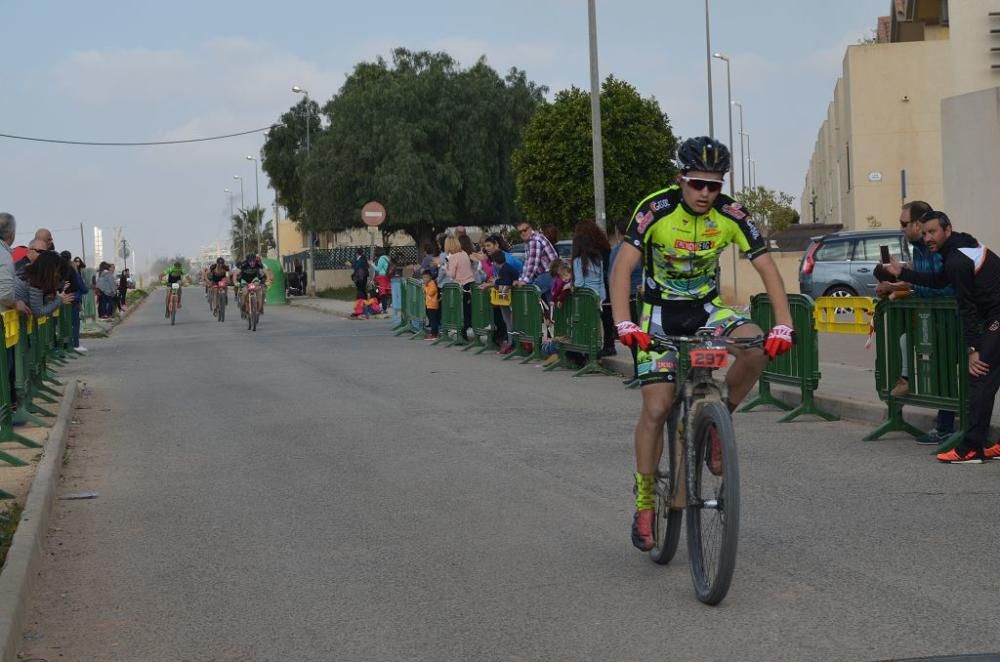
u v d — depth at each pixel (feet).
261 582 18.97
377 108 169.99
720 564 16.14
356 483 27.09
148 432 36.27
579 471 27.86
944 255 27.68
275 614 17.22
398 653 15.28
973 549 19.54
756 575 18.29
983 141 61.11
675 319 18.19
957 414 29.68
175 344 77.82
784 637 15.25
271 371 54.75
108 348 76.07
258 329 93.71
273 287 162.50
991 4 85.92
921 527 21.24
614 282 17.54
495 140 170.91
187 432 36.01
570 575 18.74
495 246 59.11
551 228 56.75
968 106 62.54
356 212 173.88
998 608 16.20
